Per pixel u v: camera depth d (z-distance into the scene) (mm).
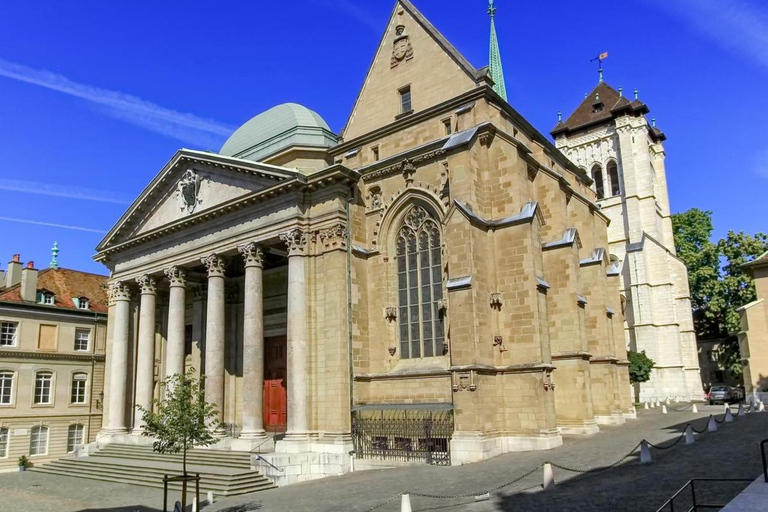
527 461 24828
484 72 33375
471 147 31406
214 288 37562
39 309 54625
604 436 30984
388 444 30547
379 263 34531
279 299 41438
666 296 66938
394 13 38750
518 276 30109
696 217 81062
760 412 38469
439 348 32094
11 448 51000
